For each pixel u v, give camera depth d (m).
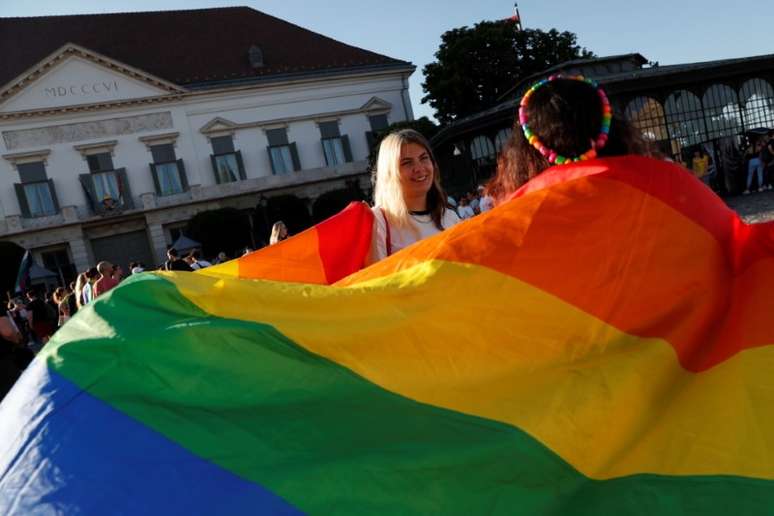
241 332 1.78
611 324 2.22
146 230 35.81
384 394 1.88
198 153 36.47
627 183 2.36
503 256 2.23
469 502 1.72
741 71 22.73
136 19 40.97
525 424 1.91
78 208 34.12
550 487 1.82
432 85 40.97
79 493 1.49
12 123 33.06
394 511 1.63
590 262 2.27
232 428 1.64
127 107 35.06
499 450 1.83
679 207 2.38
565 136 2.43
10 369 4.73
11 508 1.48
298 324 1.89
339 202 36.94
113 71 34.78
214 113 36.84
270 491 1.56
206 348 1.73
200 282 1.89
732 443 1.92
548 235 2.28
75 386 1.63
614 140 2.50
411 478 1.69
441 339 2.05
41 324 10.42
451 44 40.28
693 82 22.44
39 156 33.50
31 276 27.97
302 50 41.41
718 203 2.57
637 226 2.32
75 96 34.09
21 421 1.59
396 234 3.67
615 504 1.80
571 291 2.23
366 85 40.09
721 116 23.12
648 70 23.56
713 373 2.17
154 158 35.62
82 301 12.46
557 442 1.91
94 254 35.16
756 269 2.46
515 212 2.33
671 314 2.29
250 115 37.53
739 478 1.83
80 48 34.00
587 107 2.43
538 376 2.07
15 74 35.88
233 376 1.73
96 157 34.53
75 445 1.55
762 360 2.14
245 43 41.03
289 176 37.81
